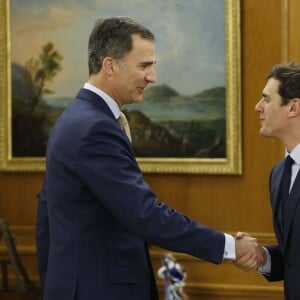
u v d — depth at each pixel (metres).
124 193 3.20
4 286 6.58
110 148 3.22
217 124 6.34
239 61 6.23
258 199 6.31
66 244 3.27
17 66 6.86
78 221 3.27
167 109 6.46
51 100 6.78
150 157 6.52
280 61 6.16
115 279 3.28
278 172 3.40
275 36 6.18
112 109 3.36
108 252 3.29
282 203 3.29
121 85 3.34
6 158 6.92
